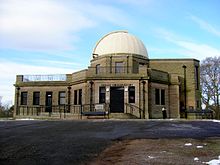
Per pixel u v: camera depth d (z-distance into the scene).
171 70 40.53
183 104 39.72
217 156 8.67
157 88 34.69
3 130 16.03
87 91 33.75
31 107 40.25
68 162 8.19
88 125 19.11
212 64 53.94
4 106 72.75
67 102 38.81
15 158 8.78
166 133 14.39
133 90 33.00
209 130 15.80
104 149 10.07
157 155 8.88
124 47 38.62
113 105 32.91
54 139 12.40
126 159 8.42
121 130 16.02
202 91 54.38
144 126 18.31
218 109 52.91
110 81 33.28
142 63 38.38
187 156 8.70
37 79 40.97
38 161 8.35
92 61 39.06
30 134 14.17
